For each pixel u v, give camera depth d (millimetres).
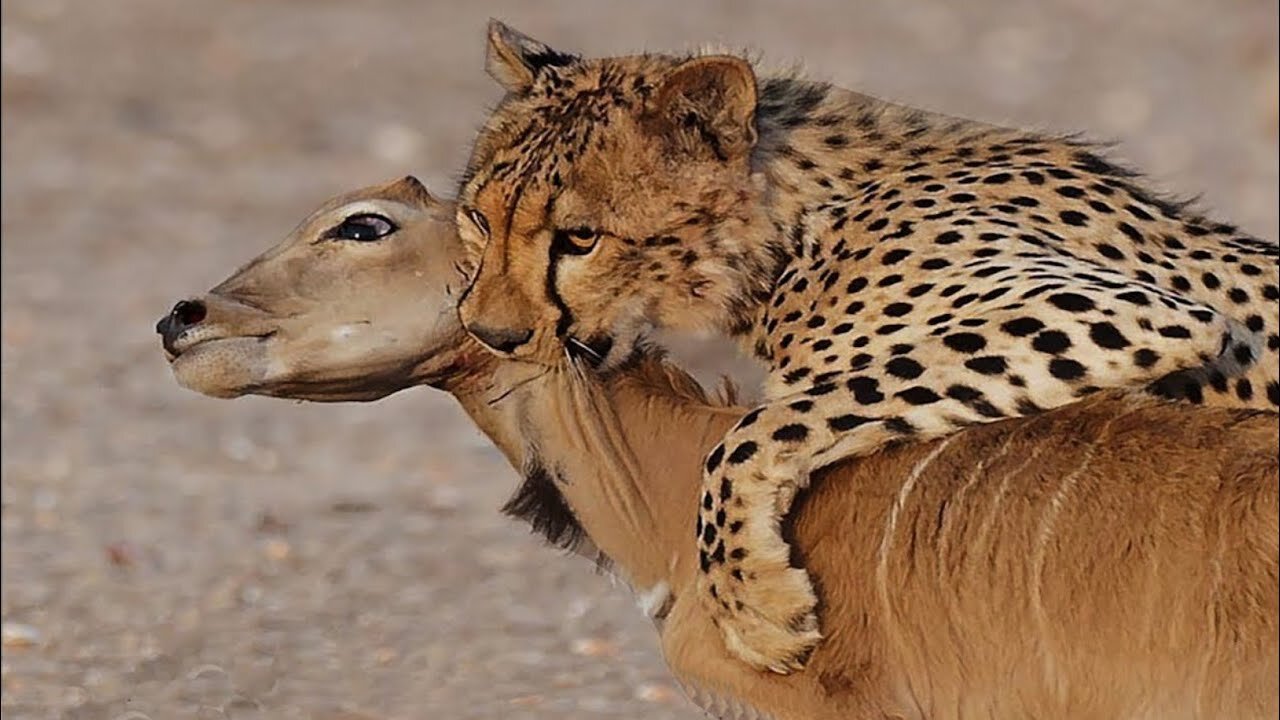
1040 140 12344
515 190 11383
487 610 14680
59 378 21109
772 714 10016
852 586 9758
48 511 17125
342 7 37719
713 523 10070
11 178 28578
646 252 11516
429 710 12797
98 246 25844
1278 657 8758
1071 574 9242
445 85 33156
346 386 10875
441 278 10859
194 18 36531
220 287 10789
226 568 15617
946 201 11594
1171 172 27516
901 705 9750
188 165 29281
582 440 10703
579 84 11914
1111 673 9180
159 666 13531
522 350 10820
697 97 11539
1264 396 11344
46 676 13406
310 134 30688
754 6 38406
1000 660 9445
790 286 11688
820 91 12398
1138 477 9219
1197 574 8961
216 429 19641
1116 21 37312
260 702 12914
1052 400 10258
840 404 10258
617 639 14102
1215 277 11570
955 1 38844
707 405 10750
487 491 17703
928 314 10961
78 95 32219
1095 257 11461
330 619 14484
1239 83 33062
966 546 9492
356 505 17234
